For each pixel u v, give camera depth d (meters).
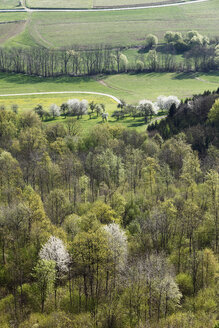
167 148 127.25
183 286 62.91
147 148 130.50
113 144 133.88
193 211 76.62
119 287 61.12
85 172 115.69
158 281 58.78
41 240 68.94
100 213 80.50
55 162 119.00
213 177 89.06
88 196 99.25
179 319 54.41
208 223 78.50
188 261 68.69
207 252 66.81
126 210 89.12
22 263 67.69
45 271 58.06
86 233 63.09
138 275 60.91
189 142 134.38
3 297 62.09
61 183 106.31
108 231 67.31
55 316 55.69
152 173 103.06
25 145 129.00
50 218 84.50
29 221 73.38
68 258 62.88
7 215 72.94
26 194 87.12
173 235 77.62
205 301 58.81
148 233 76.38
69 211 88.62
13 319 56.91
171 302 57.66
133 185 106.06
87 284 63.50
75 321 55.38
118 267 63.28
